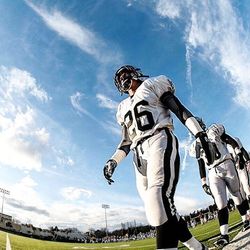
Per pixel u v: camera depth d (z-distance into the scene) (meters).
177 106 2.89
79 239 60.75
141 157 2.91
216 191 4.86
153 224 2.53
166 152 2.72
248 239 4.07
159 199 2.52
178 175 2.75
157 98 3.03
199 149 5.15
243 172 5.46
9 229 48.00
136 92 3.13
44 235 53.44
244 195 5.15
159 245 2.47
